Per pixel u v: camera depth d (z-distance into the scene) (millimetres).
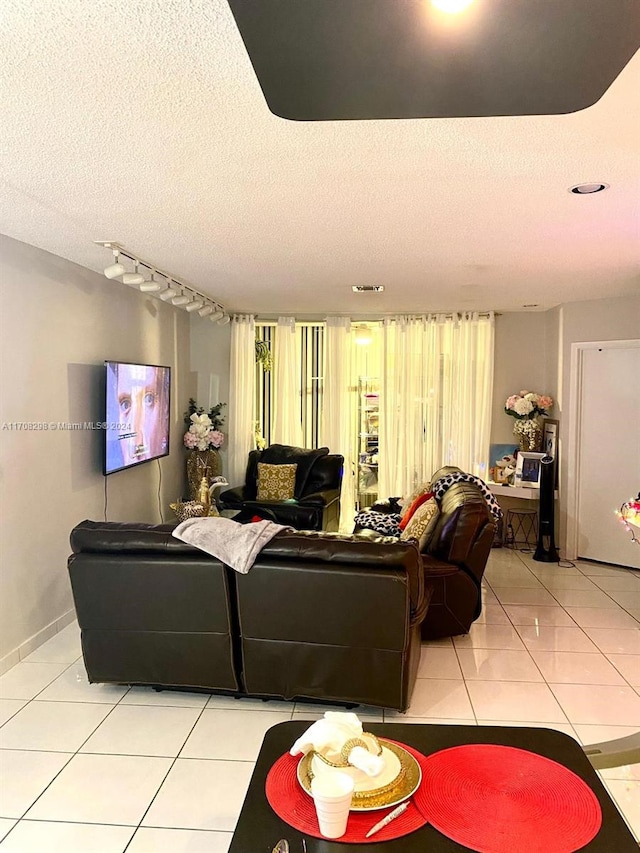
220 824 2248
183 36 1489
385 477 6707
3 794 2402
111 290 4781
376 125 1984
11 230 3334
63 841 2162
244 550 2871
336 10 1054
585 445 5809
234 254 3883
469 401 6520
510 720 2969
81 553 3033
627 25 1101
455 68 1245
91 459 4461
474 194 2691
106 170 2410
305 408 7125
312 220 3104
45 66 1628
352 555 2822
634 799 2408
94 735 2816
